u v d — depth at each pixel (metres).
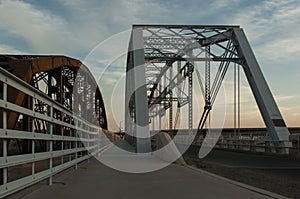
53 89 28.67
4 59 22.48
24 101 16.66
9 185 5.88
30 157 7.08
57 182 9.77
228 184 9.66
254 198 7.50
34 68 21.61
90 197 7.50
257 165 18.77
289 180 12.67
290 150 24.69
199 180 10.52
